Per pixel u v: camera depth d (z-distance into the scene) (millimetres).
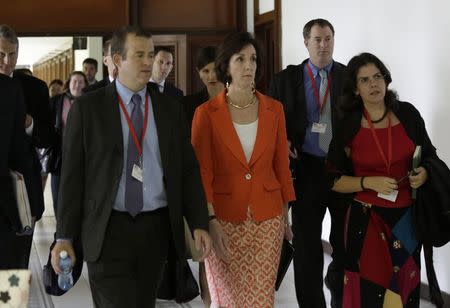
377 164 4336
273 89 5664
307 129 5488
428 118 6078
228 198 4188
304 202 5492
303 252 5500
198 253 3941
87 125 3645
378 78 4328
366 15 7145
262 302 4156
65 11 11375
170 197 3688
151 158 3686
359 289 4367
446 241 4305
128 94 3711
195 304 6207
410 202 4336
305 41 5621
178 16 11609
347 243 4414
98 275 3600
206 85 5449
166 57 6477
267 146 4203
